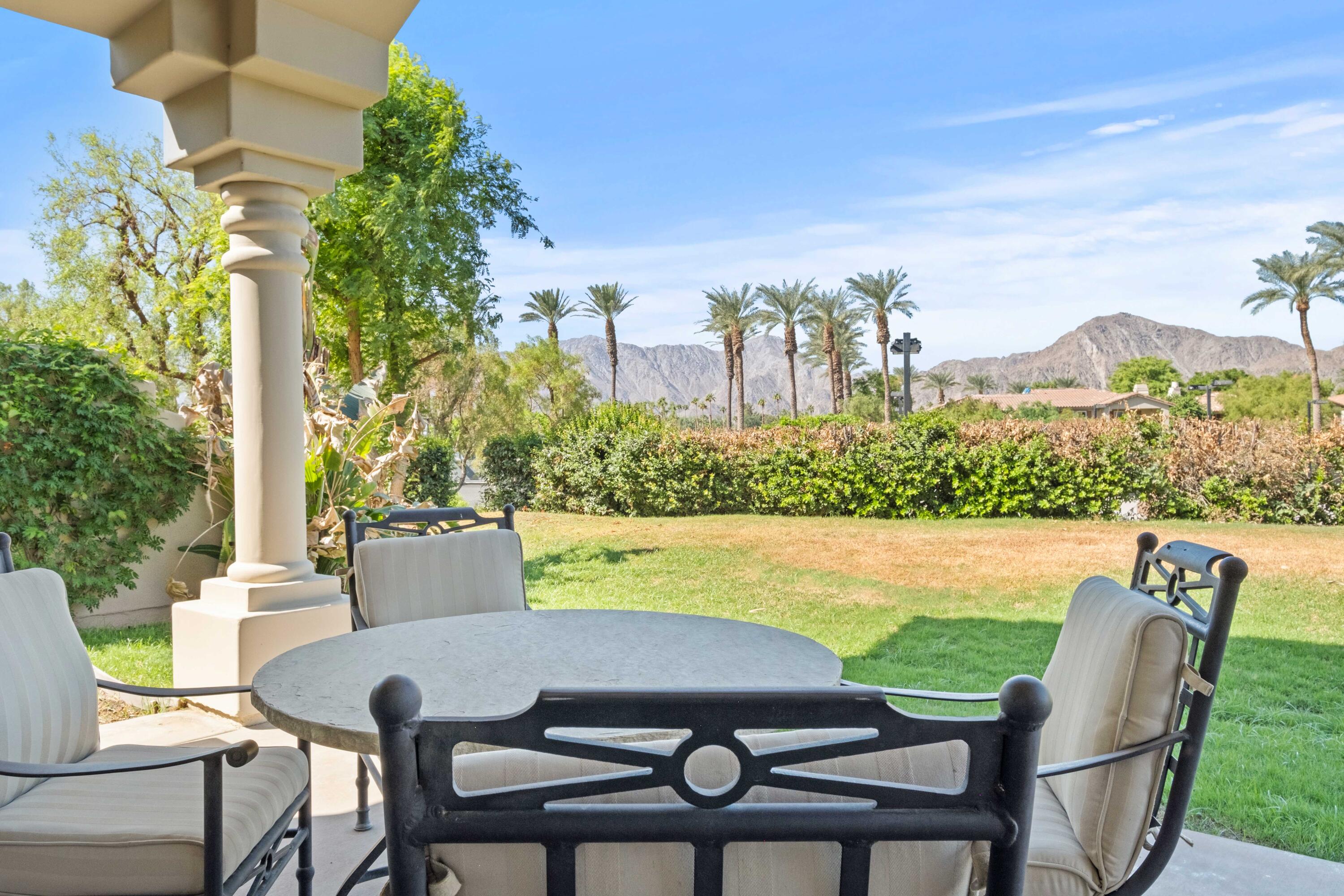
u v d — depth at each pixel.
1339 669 5.05
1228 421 11.98
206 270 18.33
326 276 17.38
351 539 2.81
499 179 20.39
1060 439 12.37
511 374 25.53
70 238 18.62
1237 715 4.32
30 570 1.95
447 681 1.72
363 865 2.01
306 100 3.65
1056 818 1.62
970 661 5.33
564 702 0.77
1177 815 1.51
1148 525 11.30
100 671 4.57
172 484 5.92
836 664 1.87
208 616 3.83
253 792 1.82
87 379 5.53
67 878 1.54
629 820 0.79
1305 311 28.86
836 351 44.16
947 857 0.86
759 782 0.79
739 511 13.78
